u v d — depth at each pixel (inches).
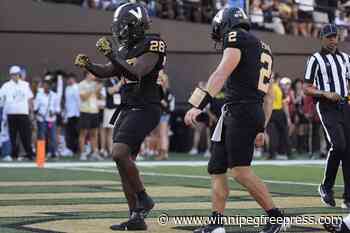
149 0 2785.4
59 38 2664.9
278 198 1295.5
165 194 1346.0
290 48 2999.5
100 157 2433.6
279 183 1604.3
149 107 945.5
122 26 930.1
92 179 1668.3
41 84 2416.3
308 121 2731.3
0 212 1080.2
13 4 2610.7
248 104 831.7
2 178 1680.6
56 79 2501.2
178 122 2805.1
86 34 2696.9
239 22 841.5
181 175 1795.0
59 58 2664.9
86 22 2696.9
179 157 2546.8
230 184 1533.0
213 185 861.2
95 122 2373.3
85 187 1473.9
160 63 940.0
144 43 928.9
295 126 2733.8
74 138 2532.0
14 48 2610.7
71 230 911.0
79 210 1106.7
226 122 839.7
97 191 1396.4
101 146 2450.8
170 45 2819.9
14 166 2082.9
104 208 1132.5
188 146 2800.2
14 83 2330.2
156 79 951.6
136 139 938.7
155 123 952.3
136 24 928.9
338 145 1184.8
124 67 907.4
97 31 2709.2
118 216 1038.4
